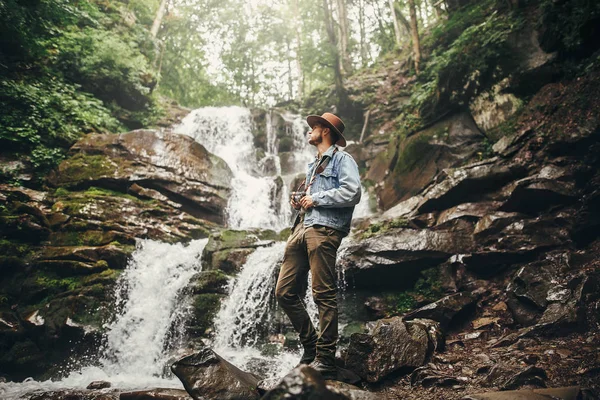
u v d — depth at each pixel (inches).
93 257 285.1
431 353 164.4
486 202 261.6
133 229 312.7
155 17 751.1
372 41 884.6
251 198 402.6
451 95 370.9
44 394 172.6
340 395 92.0
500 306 207.0
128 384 198.8
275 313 242.4
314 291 122.5
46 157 339.3
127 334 253.9
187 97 872.9
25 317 256.2
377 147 505.7
